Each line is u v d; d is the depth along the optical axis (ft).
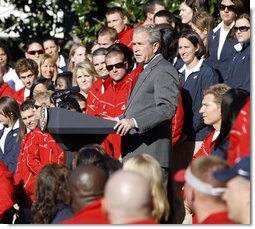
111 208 51.67
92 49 113.80
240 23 91.20
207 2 117.70
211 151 77.36
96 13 143.23
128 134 81.82
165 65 81.51
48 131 71.72
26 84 115.65
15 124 101.55
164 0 128.36
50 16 154.81
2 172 90.38
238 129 62.90
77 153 69.46
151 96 81.30
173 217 83.25
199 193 54.85
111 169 67.82
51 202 71.31
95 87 98.27
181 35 93.15
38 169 91.71
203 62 93.04
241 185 54.29
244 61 91.81
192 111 92.12
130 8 133.28
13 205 90.84
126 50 91.71
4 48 126.72
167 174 82.48
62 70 127.75
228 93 69.46
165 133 82.17
